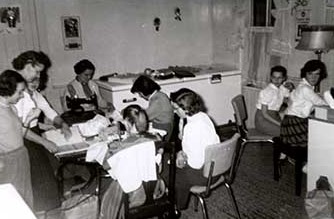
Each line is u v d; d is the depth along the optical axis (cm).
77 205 262
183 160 258
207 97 488
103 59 475
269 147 441
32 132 261
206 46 543
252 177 365
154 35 502
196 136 252
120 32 479
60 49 448
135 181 223
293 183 349
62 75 454
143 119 267
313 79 326
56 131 298
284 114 354
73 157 257
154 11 495
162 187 243
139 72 500
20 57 272
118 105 431
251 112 498
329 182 275
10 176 233
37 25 431
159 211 237
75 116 360
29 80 275
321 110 273
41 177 253
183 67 519
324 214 247
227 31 515
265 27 461
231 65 520
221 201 323
